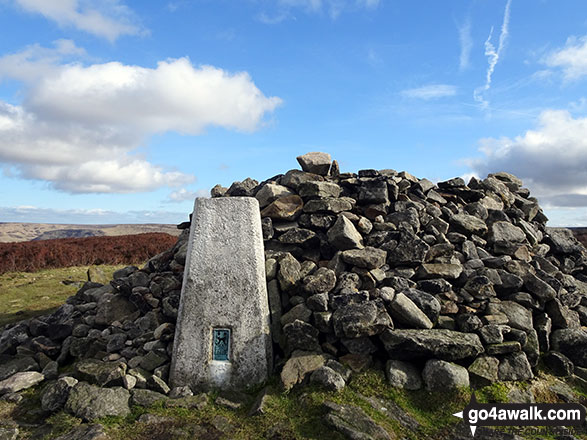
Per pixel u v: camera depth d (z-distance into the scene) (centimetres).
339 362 240
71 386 232
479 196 369
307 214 317
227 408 223
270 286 277
